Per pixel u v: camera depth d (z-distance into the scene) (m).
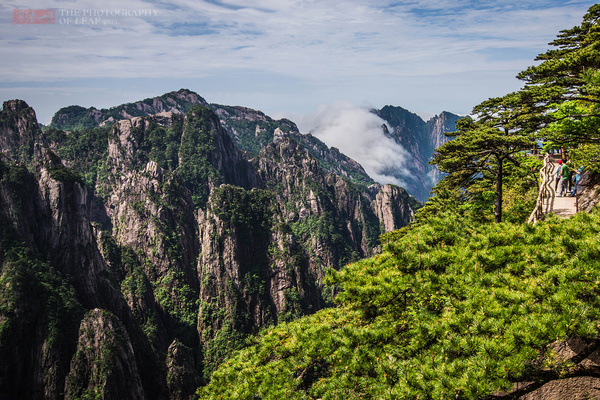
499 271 15.58
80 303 141.12
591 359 12.34
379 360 15.95
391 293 17.45
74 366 122.69
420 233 19.33
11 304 122.94
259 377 20.28
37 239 160.50
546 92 30.00
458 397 12.51
